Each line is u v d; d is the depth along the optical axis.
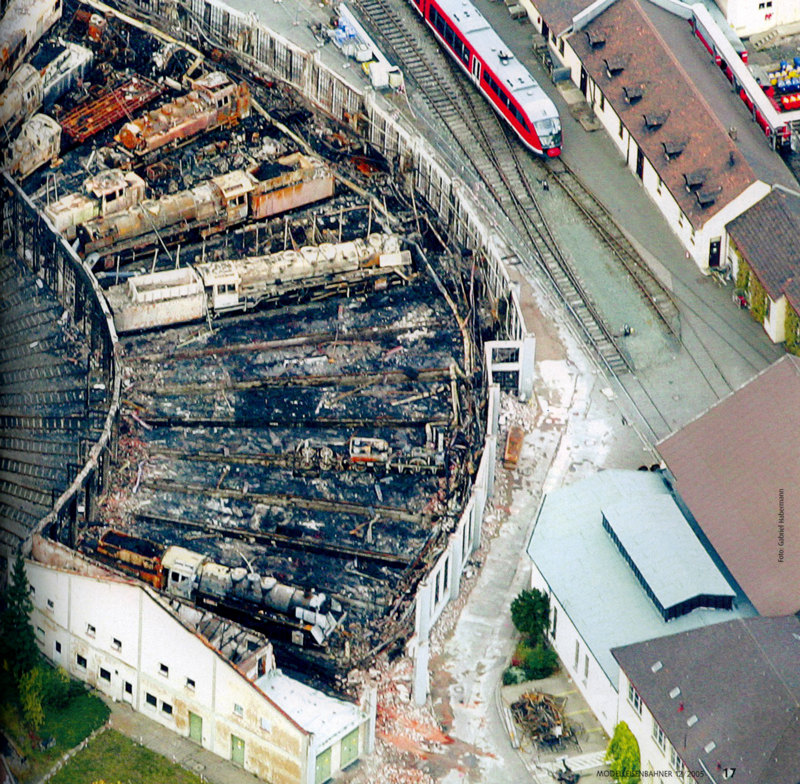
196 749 191.00
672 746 180.75
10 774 188.38
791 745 177.12
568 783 188.12
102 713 194.25
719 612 196.25
